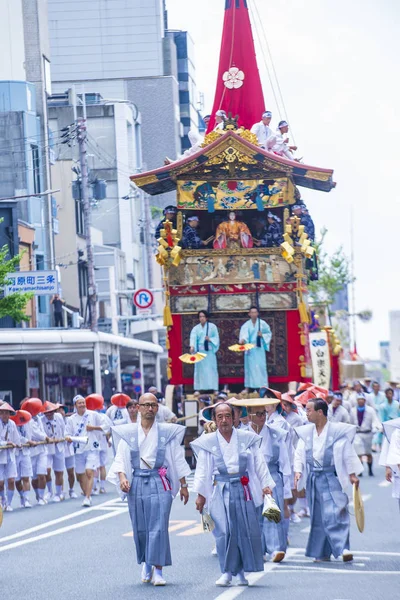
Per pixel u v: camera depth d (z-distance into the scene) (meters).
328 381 43.78
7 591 15.63
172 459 16.28
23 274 49.94
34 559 18.84
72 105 81.75
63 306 67.12
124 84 97.56
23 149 66.19
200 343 34.09
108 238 86.88
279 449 19.03
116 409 33.88
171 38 100.94
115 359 57.62
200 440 15.87
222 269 34.44
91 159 85.81
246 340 33.91
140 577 16.58
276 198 34.28
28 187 66.12
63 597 14.96
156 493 16.02
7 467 27.67
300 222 34.91
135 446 16.17
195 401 34.34
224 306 34.38
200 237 36.59
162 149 97.56
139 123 90.00
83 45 97.75
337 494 17.55
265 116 35.16
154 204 100.38
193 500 28.33
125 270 83.31
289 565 17.47
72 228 75.81
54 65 97.50
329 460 17.53
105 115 85.94
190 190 34.50
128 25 97.62
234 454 15.74
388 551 18.89
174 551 19.36
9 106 66.69
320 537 17.70
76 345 51.84
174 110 97.75
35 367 58.78
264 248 34.34
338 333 99.94
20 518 25.61
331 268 82.25
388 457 18.14
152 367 78.38
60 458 29.89
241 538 15.57
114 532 22.27
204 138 34.47
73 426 29.28
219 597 14.45
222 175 34.34
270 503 15.36
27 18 71.62
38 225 67.06
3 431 27.69
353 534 21.23
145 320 74.81
